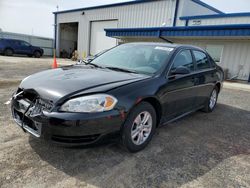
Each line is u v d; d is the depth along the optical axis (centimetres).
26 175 220
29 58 2019
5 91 556
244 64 1223
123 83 264
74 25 2809
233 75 1269
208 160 276
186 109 384
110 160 258
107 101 235
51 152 266
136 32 1570
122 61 357
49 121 223
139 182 223
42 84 257
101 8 2105
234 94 773
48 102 233
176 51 350
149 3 1733
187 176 238
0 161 240
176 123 411
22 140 290
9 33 2491
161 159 270
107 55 394
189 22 1512
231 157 289
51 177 220
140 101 265
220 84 519
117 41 1981
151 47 370
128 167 247
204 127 399
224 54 1298
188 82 358
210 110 503
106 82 261
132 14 1856
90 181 219
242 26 1052
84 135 226
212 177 240
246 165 271
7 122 345
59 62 1788
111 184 217
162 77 304
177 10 1577
